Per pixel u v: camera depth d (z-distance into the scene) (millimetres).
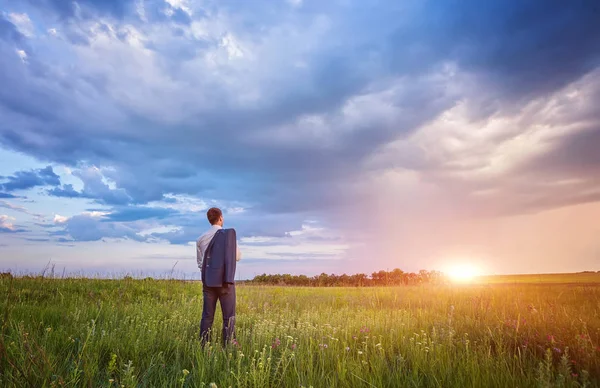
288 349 4891
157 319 6699
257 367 4320
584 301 9812
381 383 3875
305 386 3738
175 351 5180
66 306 8180
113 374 4246
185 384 3904
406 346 5277
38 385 3348
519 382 3639
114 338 5242
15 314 6238
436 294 13102
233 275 5883
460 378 3809
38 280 10922
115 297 10164
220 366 4363
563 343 5117
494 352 5102
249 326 7422
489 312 8102
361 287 18688
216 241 6020
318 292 16156
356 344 5730
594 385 3514
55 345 4754
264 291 15547
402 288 15938
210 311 6043
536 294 11664
